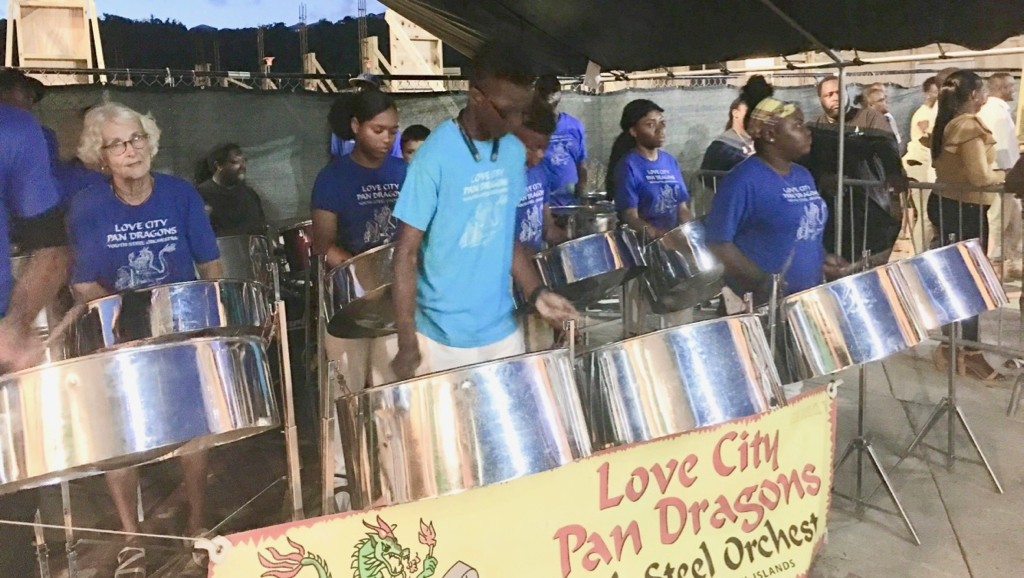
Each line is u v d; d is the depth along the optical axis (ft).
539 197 7.45
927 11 7.71
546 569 5.33
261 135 10.77
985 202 11.58
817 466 6.63
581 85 12.29
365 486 4.53
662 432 5.08
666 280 7.97
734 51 9.52
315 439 8.07
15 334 5.59
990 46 8.18
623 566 5.65
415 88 13.55
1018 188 10.71
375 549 4.70
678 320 8.55
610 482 5.54
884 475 7.69
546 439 4.55
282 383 4.91
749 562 6.25
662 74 13.03
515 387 4.50
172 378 4.26
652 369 5.11
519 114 5.59
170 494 7.77
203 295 5.94
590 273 7.11
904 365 12.29
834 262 8.87
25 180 5.64
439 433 4.37
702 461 5.95
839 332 6.56
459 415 4.38
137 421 4.16
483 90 5.40
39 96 6.19
